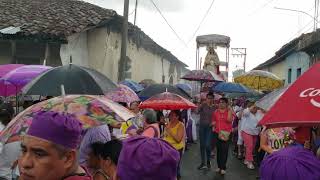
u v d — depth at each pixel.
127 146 2.32
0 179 5.41
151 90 11.37
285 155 2.80
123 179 2.30
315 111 2.60
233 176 12.04
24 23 13.81
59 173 2.33
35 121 2.30
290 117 2.62
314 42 15.06
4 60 14.24
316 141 4.05
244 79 19.92
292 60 23.31
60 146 2.29
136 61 23.77
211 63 31.19
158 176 2.26
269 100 4.44
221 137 12.09
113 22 17.39
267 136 8.73
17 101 9.12
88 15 15.56
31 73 8.12
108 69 18.00
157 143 2.32
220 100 12.16
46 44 13.77
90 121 4.09
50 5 17.16
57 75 5.95
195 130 17.62
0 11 15.55
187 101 9.66
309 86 2.77
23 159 2.30
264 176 2.87
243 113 13.34
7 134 3.85
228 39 31.70
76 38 15.12
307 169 2.74
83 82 5.89
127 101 8.99
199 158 15.05
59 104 4.24
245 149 13.73
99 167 3.92
